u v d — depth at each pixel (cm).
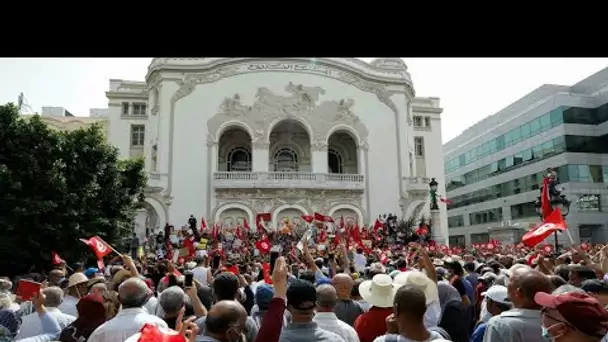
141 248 2612
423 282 586
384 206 4672
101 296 616
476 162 7344
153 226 4278
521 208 6134
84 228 2344
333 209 4506
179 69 4566
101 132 2588
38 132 2297
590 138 5378
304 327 456
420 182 4828
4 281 800
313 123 4688
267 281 912
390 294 570
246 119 4581
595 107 5459
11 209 2167
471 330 821
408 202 4747
